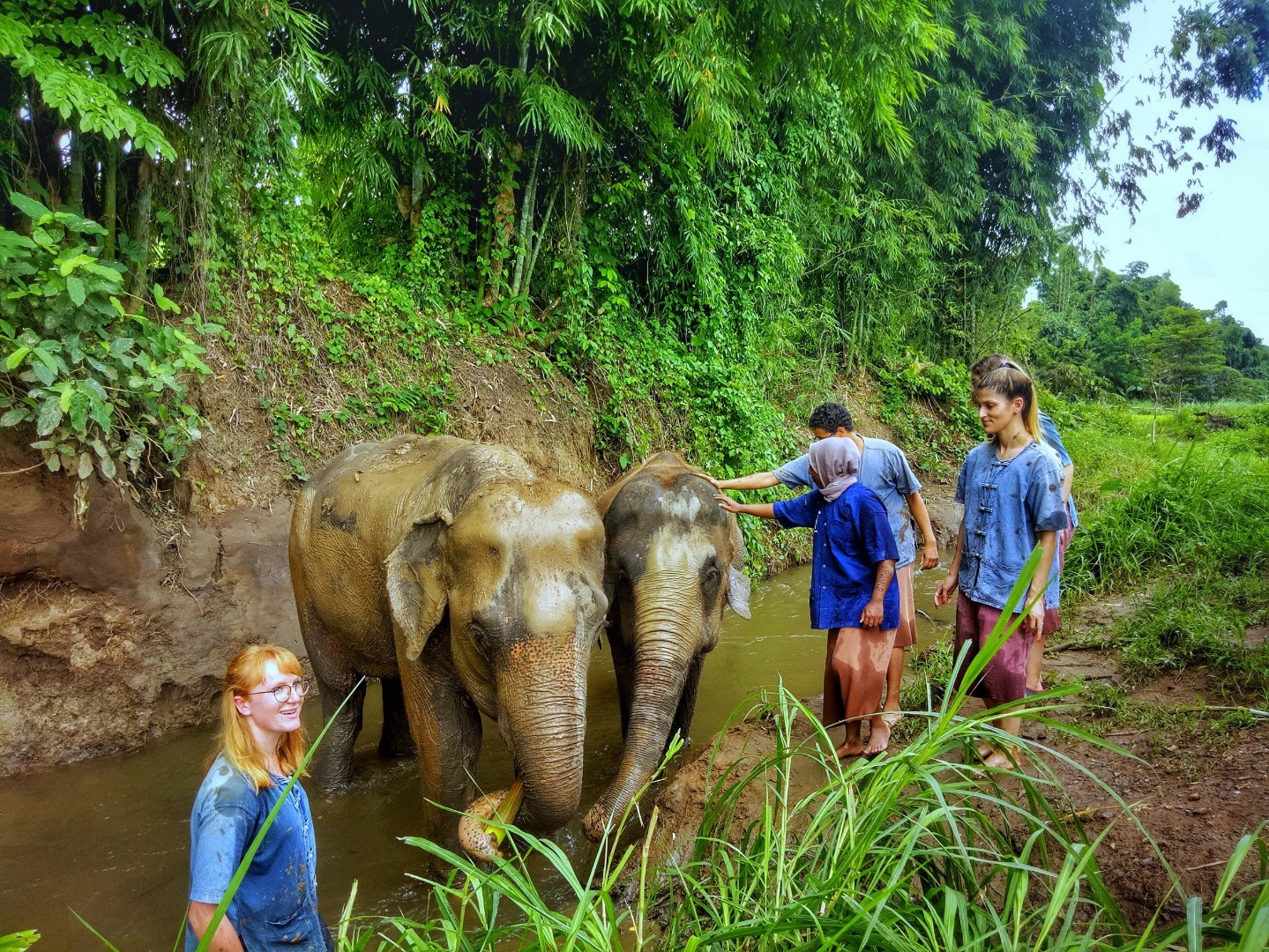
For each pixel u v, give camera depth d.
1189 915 1.79
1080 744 4.15
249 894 2.30
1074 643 5.73
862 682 4.29
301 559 5.12
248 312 7.38
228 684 2.36
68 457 5.36
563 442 9.16
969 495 4.15
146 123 5.42
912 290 17.11
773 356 13.78
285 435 7.11
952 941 2.07
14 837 4.23
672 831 3.93
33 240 5.04
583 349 9.79
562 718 3.48
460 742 4.07
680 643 4.78
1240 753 3.74
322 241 8.57
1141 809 3.36
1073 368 22.06
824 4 9.99
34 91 5.89
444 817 4.02
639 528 5.12
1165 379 28.03
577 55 9.73
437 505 4.11
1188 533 7.06
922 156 17.30
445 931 2.30
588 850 4.07
